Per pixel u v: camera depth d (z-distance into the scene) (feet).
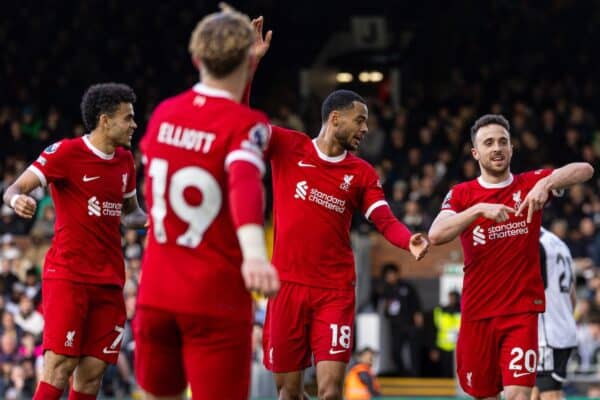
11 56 258.78
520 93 251.39
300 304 79.25
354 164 79.97
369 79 274.77
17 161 222.28
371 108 246.88
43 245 196.24
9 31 262.47
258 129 51.57
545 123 233.35
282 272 79.77
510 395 80.07
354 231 209.97
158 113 53.47
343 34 279.08
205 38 51.57
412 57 271.28
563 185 77.10
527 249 80.43
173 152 52.34
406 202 205.05
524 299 80.28
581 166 77.66
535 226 80.69
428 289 207.92
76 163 78.13
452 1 274.16
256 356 171.12
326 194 79.30
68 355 77.87
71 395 79.82
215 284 52.24
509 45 265.13
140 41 263.90
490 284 80.79
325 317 78.64
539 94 249.34
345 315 78.74
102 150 79.05
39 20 264.11
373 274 209.87
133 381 170.50
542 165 223.30
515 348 80.02
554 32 267.18
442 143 229.25
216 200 51.98
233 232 52.65
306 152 79.97
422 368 198.18
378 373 190.90
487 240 80.48
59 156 77.82
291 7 278.87
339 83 277.03
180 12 269.64
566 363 97.91
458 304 192.85
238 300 52.80
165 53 262.88
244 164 50.26
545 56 263.08
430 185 208.44
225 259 52.47
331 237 79.36
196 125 52.03
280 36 278.05
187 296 52.08
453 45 267.80
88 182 78.33
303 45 278.26
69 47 260.42
